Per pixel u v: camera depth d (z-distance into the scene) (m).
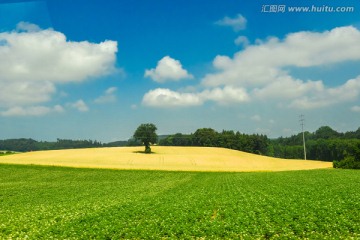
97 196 42.03
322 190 39.44
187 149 140.50
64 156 108.00
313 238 19.25
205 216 25.78
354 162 90.81
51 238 20.47
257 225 22.59
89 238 20.56
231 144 198.62
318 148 198.12
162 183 58.31
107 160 100.75
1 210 32.03
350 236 19.17
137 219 25.34
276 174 71.25
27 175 71.62
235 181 57.47
